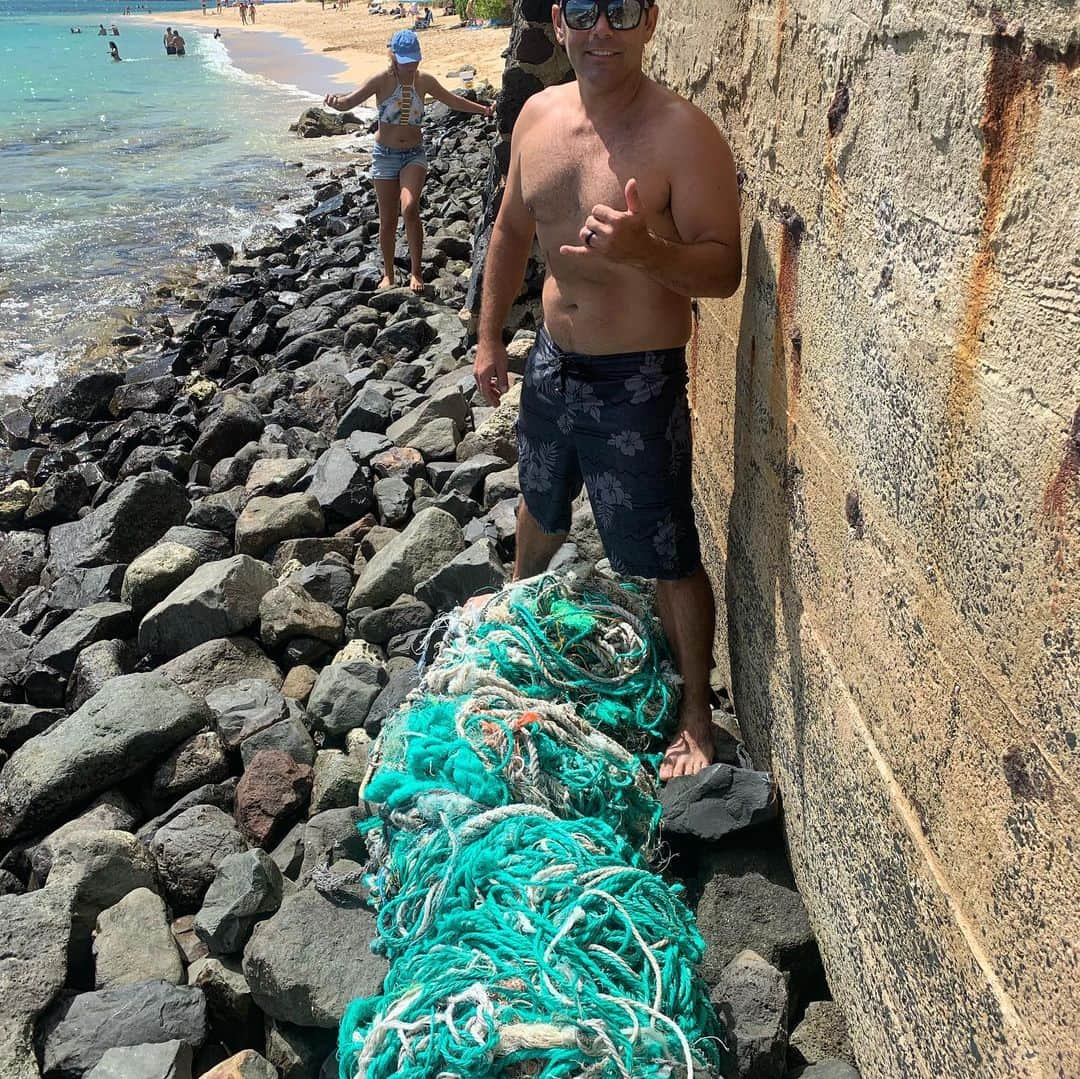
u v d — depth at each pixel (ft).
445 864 9.02
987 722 5.95
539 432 11.61
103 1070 8.48
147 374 29.04
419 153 30.14
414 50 28.78
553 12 9.70
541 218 10.46
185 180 55.36
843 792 8.30
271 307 32.17
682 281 9.44
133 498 18.80
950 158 6.06
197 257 40.96
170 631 15.03
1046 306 5.17
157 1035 9.04
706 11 12.19
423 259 33.99
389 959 9.04
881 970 7.74
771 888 9.71
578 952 8.04
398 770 10.12
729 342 11.70
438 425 20.44
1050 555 5.23
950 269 6.13
